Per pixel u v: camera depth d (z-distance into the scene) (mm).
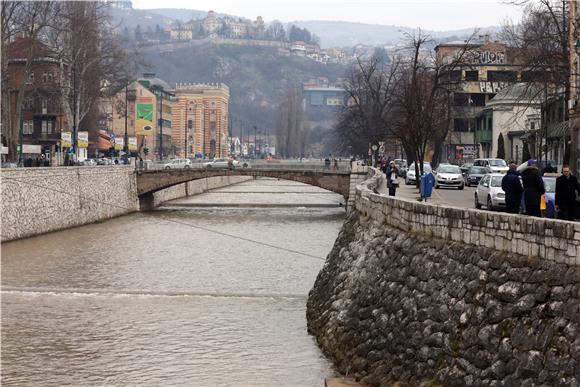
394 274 28516
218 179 172375
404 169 93062
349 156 193500
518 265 20609
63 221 80938
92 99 105688
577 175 60906
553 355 18078
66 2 98438
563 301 18531
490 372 19906
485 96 132875
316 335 34906
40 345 34969
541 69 66625
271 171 107875
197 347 34312
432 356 23000
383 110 120500
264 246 69000
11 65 102938
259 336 35906
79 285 49469
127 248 66938
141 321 39406
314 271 55469
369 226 35688
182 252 64812
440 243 25781
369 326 28578
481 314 21297
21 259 59875
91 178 89688
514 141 112312
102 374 30719
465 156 118500
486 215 22688
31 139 124688
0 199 67000
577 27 58000
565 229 18938
